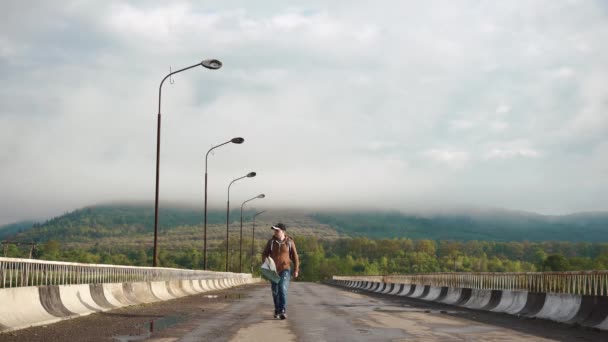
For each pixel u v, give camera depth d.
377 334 12.35
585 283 15.12
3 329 11.36
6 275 12.31
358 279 68.75
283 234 15.99
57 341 10.55
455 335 12.41
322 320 15.61
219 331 12.57
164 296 26.70
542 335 12.76
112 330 12.48
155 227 32.25
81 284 16.50
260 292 38.97
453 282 28.16
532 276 18.77
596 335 12.89
